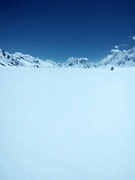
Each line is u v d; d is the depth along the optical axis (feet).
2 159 9.23
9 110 18.78
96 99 24.21
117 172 8.13
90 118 15.88
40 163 8.89
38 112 18.07
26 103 22.13
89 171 8.22
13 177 7.88
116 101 22.77
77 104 21.49
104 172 8.14
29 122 14.93
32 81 47.60
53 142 11.10
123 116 16.34
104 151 9.93
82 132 12.63
